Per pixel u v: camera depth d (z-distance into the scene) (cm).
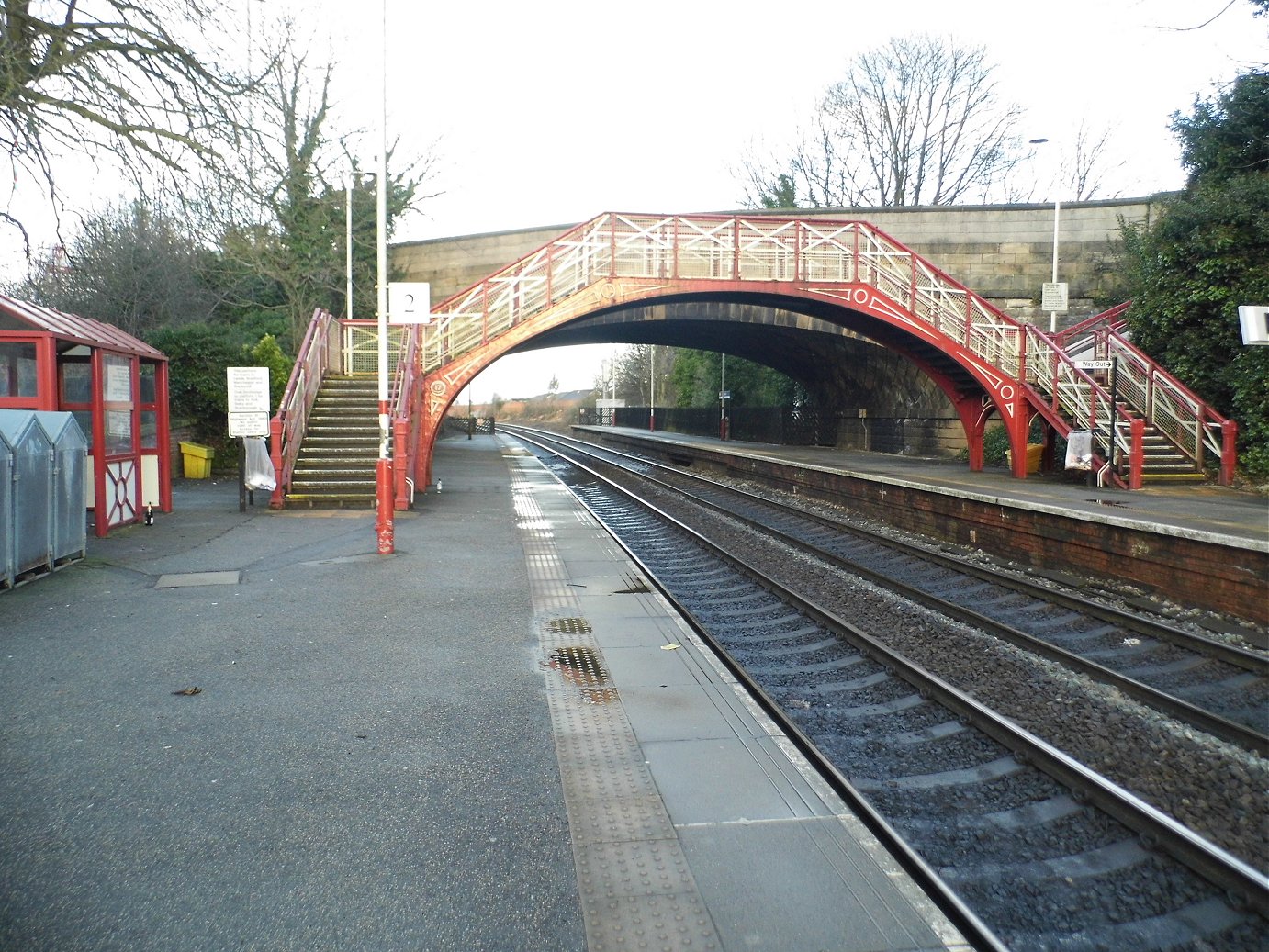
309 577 952
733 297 2091
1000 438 2381
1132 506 1314
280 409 1525
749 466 2717
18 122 1216
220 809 409
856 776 547
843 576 1141
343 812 408
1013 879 423
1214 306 1797
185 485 1894
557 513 1561
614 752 480
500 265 3020
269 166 1398
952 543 1446
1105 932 381
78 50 1227
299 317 2822
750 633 889
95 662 638
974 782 529
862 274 2206
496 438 5578
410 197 3067
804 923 322
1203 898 399
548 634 731
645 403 7412
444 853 371
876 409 3189
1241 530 1016
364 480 1595
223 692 575
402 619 777
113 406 1239
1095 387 1784
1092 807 482
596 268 2030
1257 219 1717
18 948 302
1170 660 778
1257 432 1670
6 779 439
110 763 461
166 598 847
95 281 2402
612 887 344
